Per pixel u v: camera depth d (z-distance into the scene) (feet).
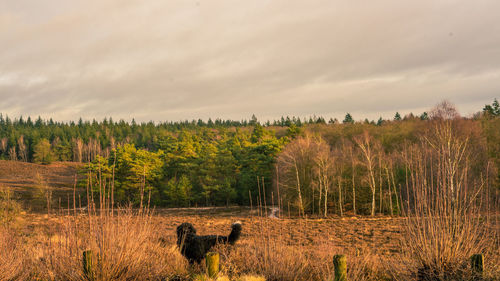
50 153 426.92
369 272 23.67
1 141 498.28
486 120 180.04
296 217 143.23
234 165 237.66
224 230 108.17
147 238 20.03
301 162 162.61
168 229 79.30
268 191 207.00
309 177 159.84
